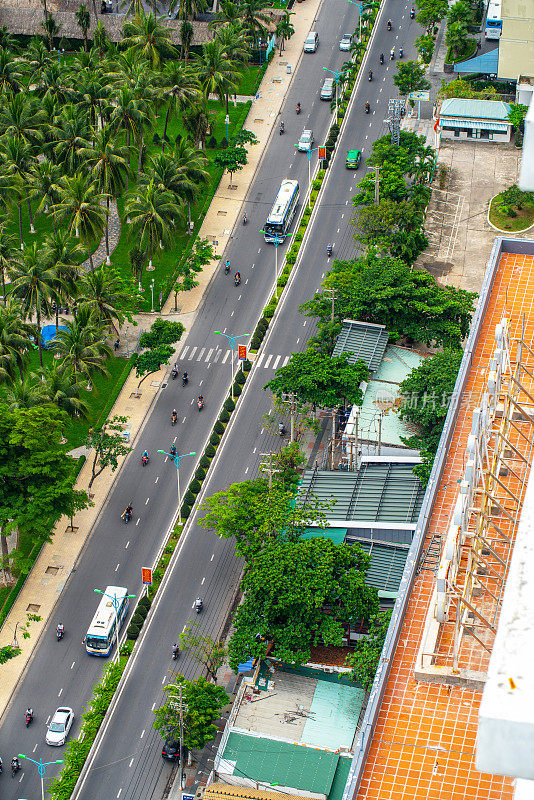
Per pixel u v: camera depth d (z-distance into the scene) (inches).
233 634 6441.9
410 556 3250.5
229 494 6963.6
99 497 7682.1
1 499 7042.3
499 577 3127.5
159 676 6609.3
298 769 5762.8
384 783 2802.7
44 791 6131.9
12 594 7071.9
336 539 6786.4
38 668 6712.6
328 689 6230.3
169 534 7421.3
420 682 2997.0
